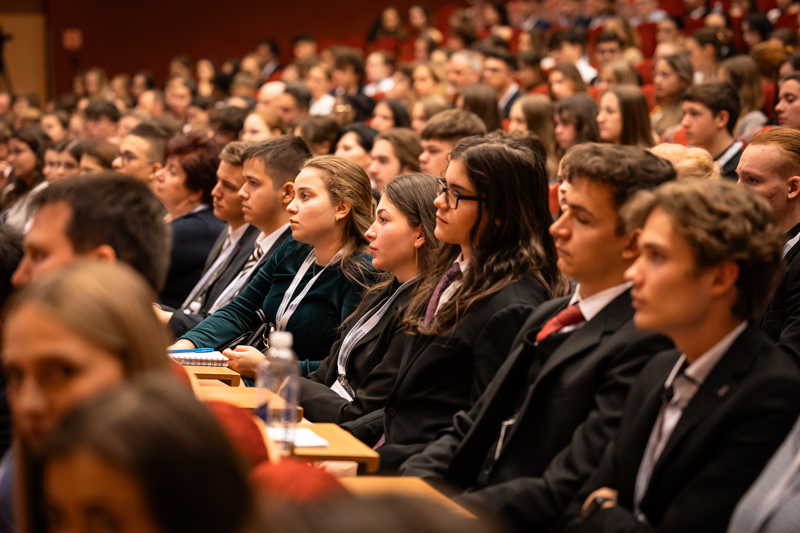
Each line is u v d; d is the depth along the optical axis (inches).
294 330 150.6
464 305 111.7
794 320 128.0
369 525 26.1
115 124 382.0
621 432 83.1
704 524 71.9
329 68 470.3
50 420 52.6
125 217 74.3
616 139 237.1
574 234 92.7
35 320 52.6
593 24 524.7
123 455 33.7
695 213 75.0
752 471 72.3
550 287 115.6
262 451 68.6
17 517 48.4
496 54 372.8
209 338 156.1
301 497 51.8
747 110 267.9
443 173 137.3
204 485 34.7
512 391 99.4
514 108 258.7
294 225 149.1
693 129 215.9
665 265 76.1
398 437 113.6
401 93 402.3
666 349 87.9
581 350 91.5
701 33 370.6
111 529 34.7
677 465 76.0
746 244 74.5
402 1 689.0
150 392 36.5
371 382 125.9
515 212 112.7
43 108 705.0
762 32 406.9
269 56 616.7
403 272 133.8
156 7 700.0
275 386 102.9
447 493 90.3
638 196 83.7
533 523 84.6
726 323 77.5
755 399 73.7
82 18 700.7
